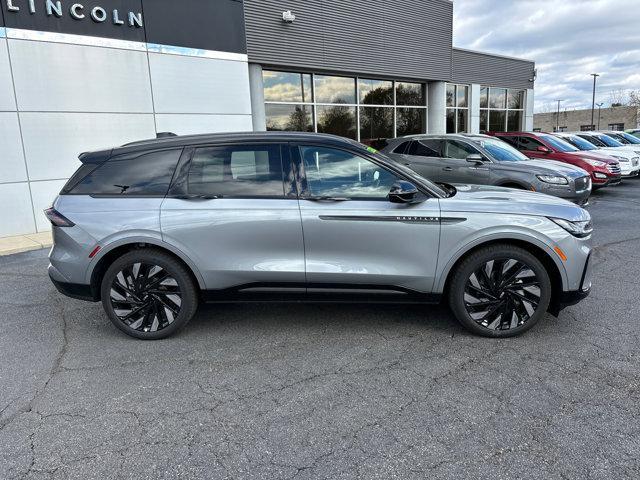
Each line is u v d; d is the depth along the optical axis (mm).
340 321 4223
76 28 8328
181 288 3820
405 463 2369
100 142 8844
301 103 13305
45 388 3162
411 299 3797
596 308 4371
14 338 4004
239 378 3256
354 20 13688
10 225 8039
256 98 11969
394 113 16266
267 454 2459
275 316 4383
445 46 16859
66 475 2326
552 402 2869
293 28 12242
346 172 3730
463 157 8930
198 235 3686
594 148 15078
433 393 3004
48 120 8211
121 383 3219
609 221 8703
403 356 3521
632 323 4020
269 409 2869
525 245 3729
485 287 3719
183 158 3820
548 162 8633
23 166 8047
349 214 3611
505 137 12844
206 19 10031
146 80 9289
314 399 2969
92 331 4133
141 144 3920
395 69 15195
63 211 3809
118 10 8758
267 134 3846
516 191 4195
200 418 2793
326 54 13117
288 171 3746
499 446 2480
